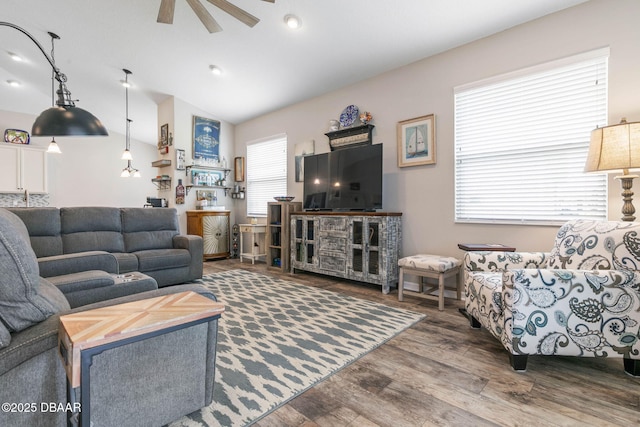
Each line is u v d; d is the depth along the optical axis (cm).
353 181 382
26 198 576
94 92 528
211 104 531
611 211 245
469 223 317
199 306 108
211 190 577
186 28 348
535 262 230
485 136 310
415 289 353
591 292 165
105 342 82
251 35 342
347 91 423
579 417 135
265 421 132
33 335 94
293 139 499
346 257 370
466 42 316
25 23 365
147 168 750
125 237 371
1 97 563
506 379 165
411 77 358
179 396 123
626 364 171
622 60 239
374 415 137
